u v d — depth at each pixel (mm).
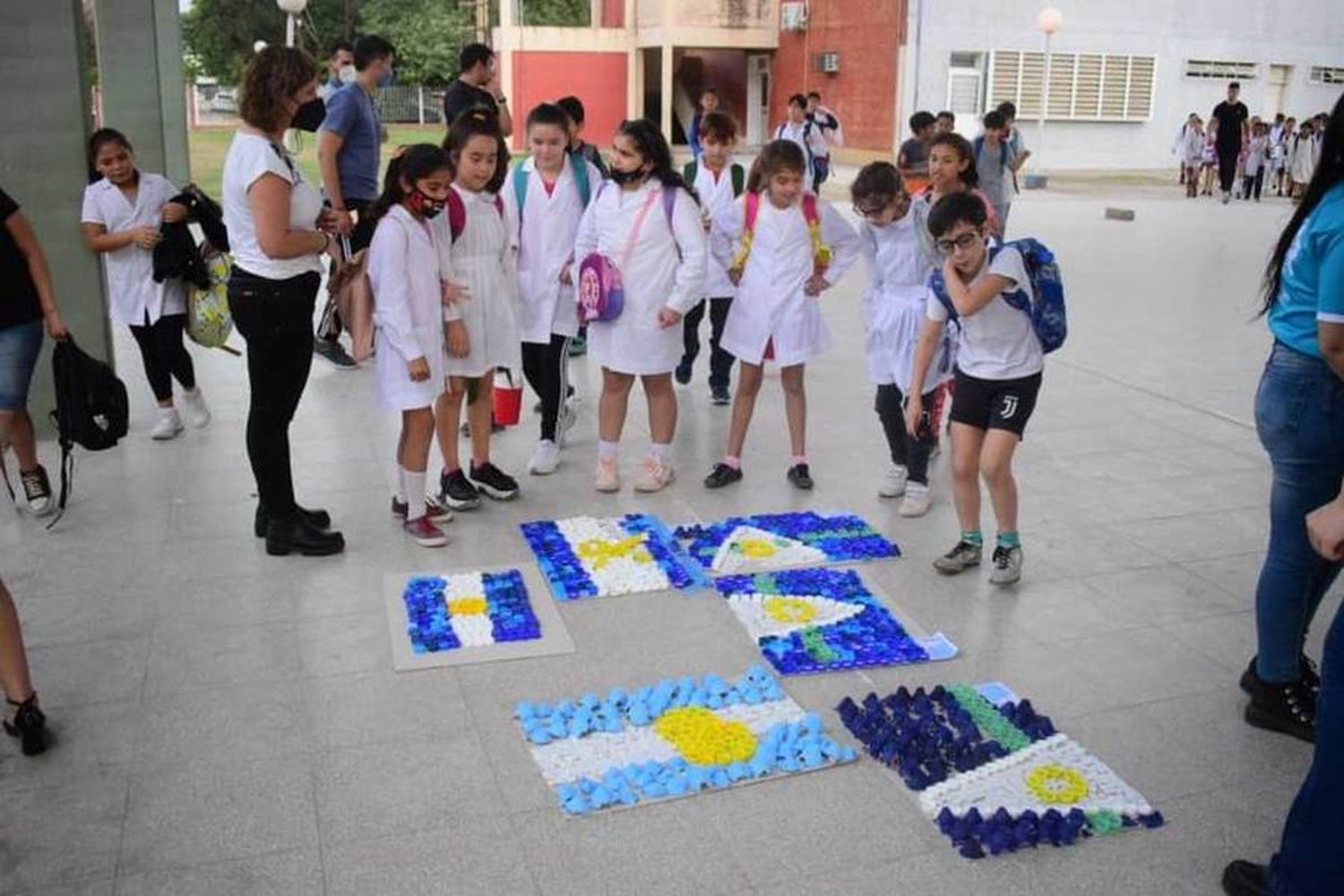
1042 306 4508
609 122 36844
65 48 6512
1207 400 7738
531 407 7457
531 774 3502
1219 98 31938
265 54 4547
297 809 3326
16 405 5238
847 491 5953
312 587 4754
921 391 5008
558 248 5969
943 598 4742
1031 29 29422
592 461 6375
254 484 5941
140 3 11578
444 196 4914
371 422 7027
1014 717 3818
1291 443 3590
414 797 3383
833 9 31234
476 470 5758
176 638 4320
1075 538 5383
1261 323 10148
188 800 3365
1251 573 5031
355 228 7730
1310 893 2805
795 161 5594
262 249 4594
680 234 5504
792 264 5691
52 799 3365
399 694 3943
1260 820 3355
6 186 6586
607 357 5633
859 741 3705
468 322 5383
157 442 6625
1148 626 4527
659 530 5344
